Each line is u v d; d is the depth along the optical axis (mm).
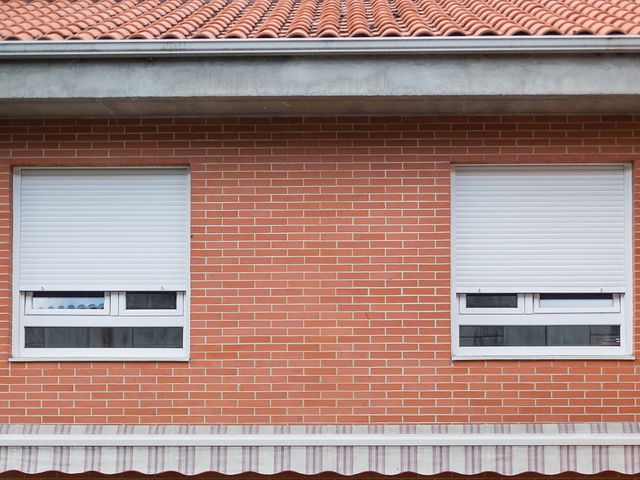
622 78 8062
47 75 8203
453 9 10000
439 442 8500
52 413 8836
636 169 8844
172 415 8820
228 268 8875
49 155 8922
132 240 9008
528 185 8984
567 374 8789
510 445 8508
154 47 8039
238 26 8883
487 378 8789
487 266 8945
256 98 8242
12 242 8977
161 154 8914
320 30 8492
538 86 8094
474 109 8719
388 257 8852
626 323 8914
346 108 8680
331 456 8523
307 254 8867
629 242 8914
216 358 8844
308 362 8828
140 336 9031
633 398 8789
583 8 9625
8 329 8898
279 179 8906
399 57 8125
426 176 8875
